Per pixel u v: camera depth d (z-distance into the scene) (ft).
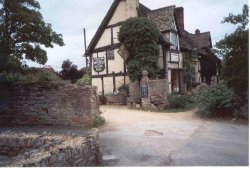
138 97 54.13
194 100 57.31
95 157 18.62
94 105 35.32
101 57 68.85
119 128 32.71
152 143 25.16
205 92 40.42
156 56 57.93
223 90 38.50
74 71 104.53
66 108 36.09
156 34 58.03
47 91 37.22
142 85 51.65
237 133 28.53
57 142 17.42
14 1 46.91
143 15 67.21
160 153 21.86
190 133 28.96
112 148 23.72
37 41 50.14
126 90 61.16
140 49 57.00
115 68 66.13
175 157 20.66
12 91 39.34
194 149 22.84
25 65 47.26
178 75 72.02
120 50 59.77
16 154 19.76
